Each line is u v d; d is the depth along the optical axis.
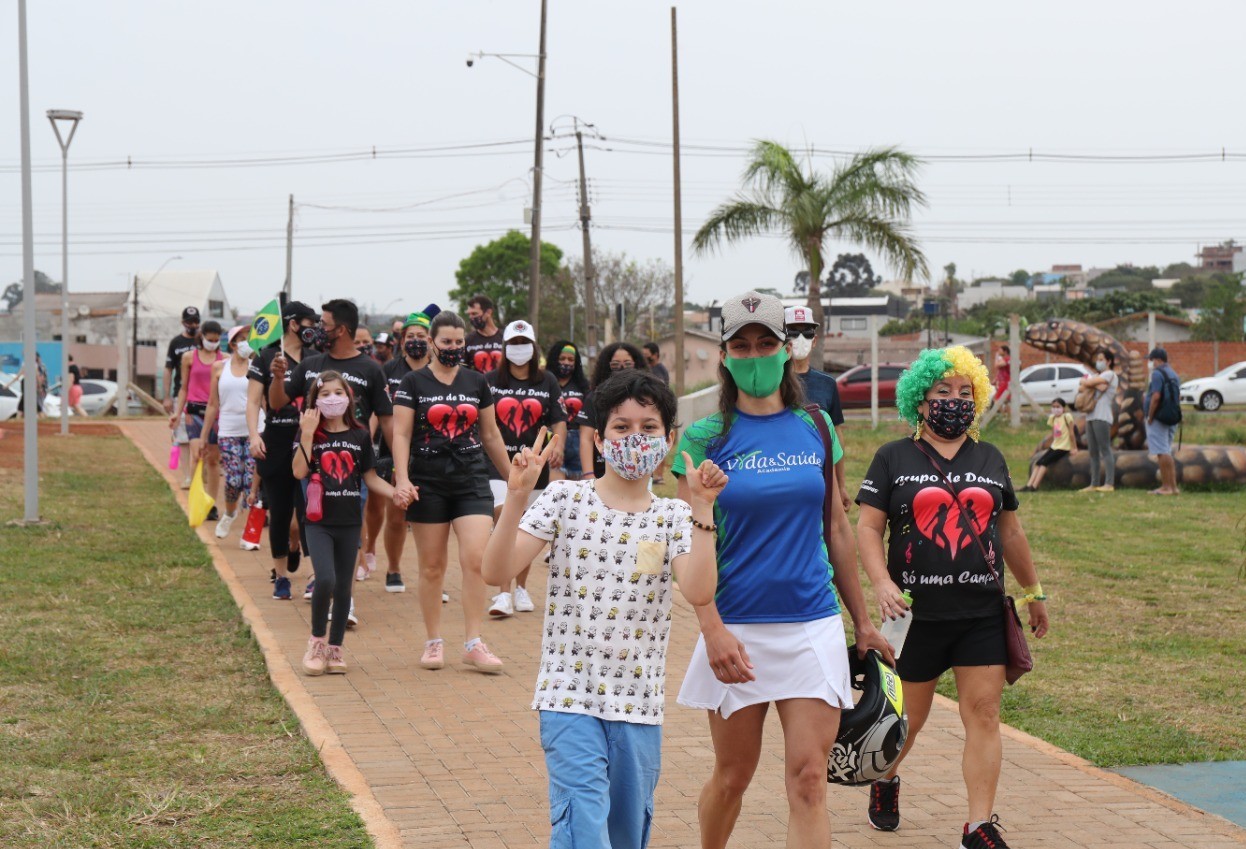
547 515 4.11
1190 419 33.59
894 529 5.21
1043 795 5.88
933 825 5.53
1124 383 20.05
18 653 8.06
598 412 4.15
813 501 4.45
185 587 10.34
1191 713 7.28
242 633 8.73
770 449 4.48
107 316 71.12
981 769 5.02
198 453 13.95
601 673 4.04
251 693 7.34
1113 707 7.39
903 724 4.56
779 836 5.34
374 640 8.83
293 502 9.94
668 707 7.35
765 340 4.44
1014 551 5.38
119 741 6.39
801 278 49.91
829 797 5.97
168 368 16.91
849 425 31.61
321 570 7.72
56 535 12.71
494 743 6.46
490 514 8.13
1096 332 20.55
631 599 4.06
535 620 9.62
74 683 7.42
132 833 5.12
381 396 9.14
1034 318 78.06
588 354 44.38
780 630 4.41
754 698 4.42
